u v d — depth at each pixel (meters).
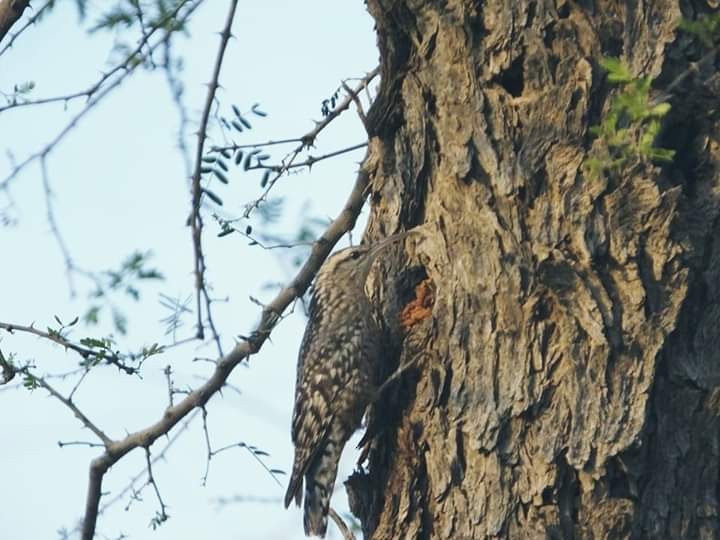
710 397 9.93
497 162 10.36
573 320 9.96
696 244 9.94
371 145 12.26
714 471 9.95
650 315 9.80
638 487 9.77
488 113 10.47
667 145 10.24
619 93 9.50
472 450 10.28
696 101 10.09
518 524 9.95
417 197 11.31
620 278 9.89
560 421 9.93
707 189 10.15
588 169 9.62
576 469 9.80
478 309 10.45
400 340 11.51
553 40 10.26
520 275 10.21
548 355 10.09
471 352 10.44
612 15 10.23
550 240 10.05
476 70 10.52
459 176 10.57
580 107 10.07
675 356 9.93
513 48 10.36
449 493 10.38
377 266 12.55
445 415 10.56
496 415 10.15
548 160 10.12
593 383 9.84
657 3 10.09
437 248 10.91
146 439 11.66
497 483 10.08
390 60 11.20
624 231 9.84
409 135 11.28
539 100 10.23
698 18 10.08
